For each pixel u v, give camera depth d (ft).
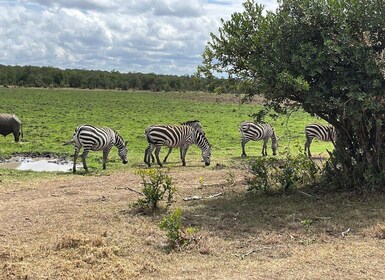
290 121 85.92
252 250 18.13
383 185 26.45
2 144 55.72
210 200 26.84
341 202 24.84
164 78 247.50
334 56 23.11
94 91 209.05
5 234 20.80
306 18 24.07
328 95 24.14
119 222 22.38
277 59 24.47
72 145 54.54
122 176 36.27
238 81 27.14
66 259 17.26
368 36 22.76
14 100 128.36
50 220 22.98
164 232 20.66
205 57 27.48
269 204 25.16
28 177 36.06
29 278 15.56
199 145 43.19
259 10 26.37
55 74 241.76
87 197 28.35
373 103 22.47
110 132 40.83
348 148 26.89
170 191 25.00
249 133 48.26
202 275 15.62
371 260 16.62
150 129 41.75
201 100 154.10
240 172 37.73
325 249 17.98
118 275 15.72
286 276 15.34
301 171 28.32
